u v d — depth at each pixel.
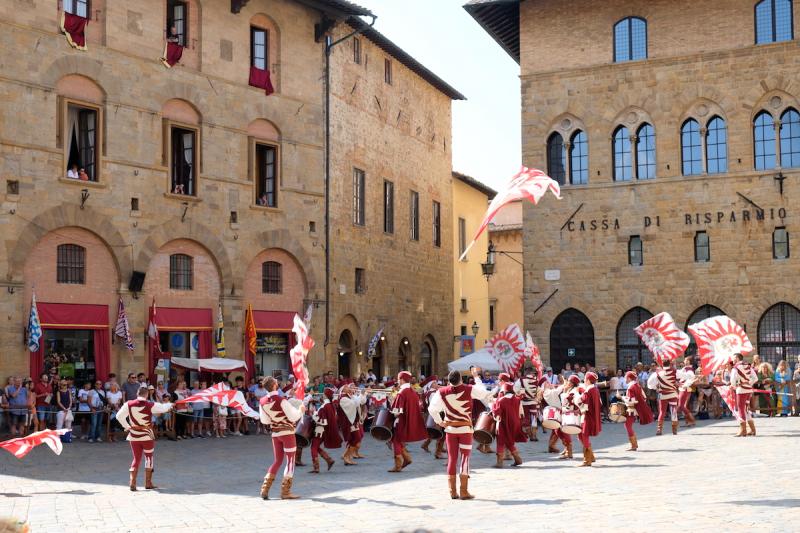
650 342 31.89
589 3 44.56
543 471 22.17
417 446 31.20
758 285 41.56
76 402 32.97
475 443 30.00
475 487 19.59
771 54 41.75
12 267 33.44
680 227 42.81
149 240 38.03
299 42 45.00
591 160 44.19
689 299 42.50
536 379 30.84
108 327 36.56
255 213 42.47
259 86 42.88
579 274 44.12
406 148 55.12
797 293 40.94
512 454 23.78
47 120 34.78
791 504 15.89
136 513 16.92
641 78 43.62
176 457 27.62
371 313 49.88
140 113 38.03
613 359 43.34
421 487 19.92
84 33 36.22
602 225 43.91
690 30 43.03
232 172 41.59
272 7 43.72
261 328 42.59
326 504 17.62
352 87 48.81
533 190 15.92
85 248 36.09
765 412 39.25
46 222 34.56
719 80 42.50
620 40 44.25
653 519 14.80
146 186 38.09
